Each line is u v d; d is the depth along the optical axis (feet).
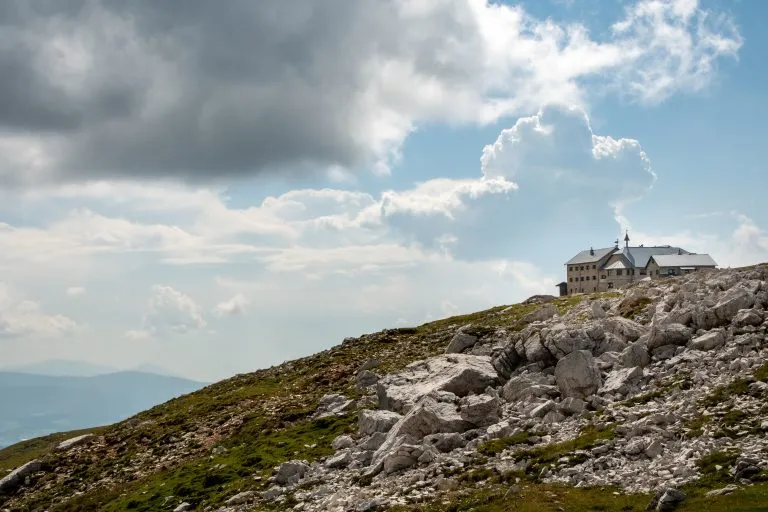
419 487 146.72
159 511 191.72
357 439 206.59
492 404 180.04
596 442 142.00
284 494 171.83
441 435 169.48
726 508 102.27
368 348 349.20
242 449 227.61
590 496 120.47
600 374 183.93
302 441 220.02
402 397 215.51
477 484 139.13
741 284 202.59
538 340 213.87
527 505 119.44
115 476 244.83
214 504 181.68
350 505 144.56
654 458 129.90
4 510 243.40
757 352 163.53
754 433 126.72
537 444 153.99
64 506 224.74
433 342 329.31
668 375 171.73
